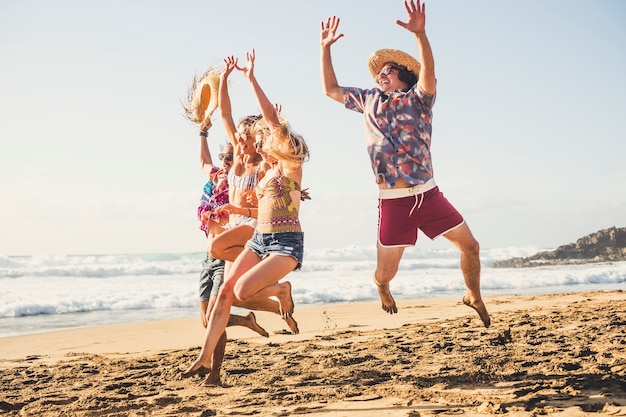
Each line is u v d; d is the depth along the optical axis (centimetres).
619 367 577
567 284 2516
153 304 1767
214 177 618
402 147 531
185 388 611
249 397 546
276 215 518
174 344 1031
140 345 1024
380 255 554
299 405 506
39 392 621
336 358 726
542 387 516
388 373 624
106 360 858
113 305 1717
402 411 468
